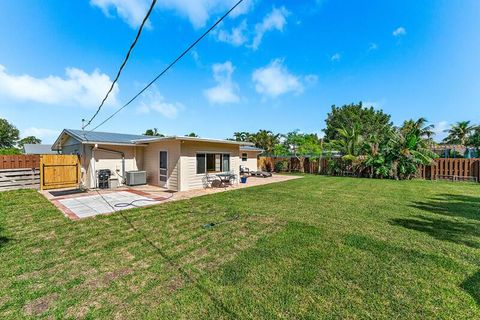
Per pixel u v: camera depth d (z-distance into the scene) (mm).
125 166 11195
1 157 10547
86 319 2076
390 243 3826
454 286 2580
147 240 4020
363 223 4957
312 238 4062
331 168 17406
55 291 2514
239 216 5551
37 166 11398
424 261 3176
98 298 2396
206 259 3279
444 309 2197
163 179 10469
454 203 6973
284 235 4223
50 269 3004
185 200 7535
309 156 19344
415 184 11680
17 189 9469
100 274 2883
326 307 2234
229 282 2686
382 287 2564
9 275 2840
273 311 2182
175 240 4020
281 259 3256
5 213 5793
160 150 10617
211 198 7879
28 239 4055
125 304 2295
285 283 2654
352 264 3096
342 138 18578
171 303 2311
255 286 2600
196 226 4793
